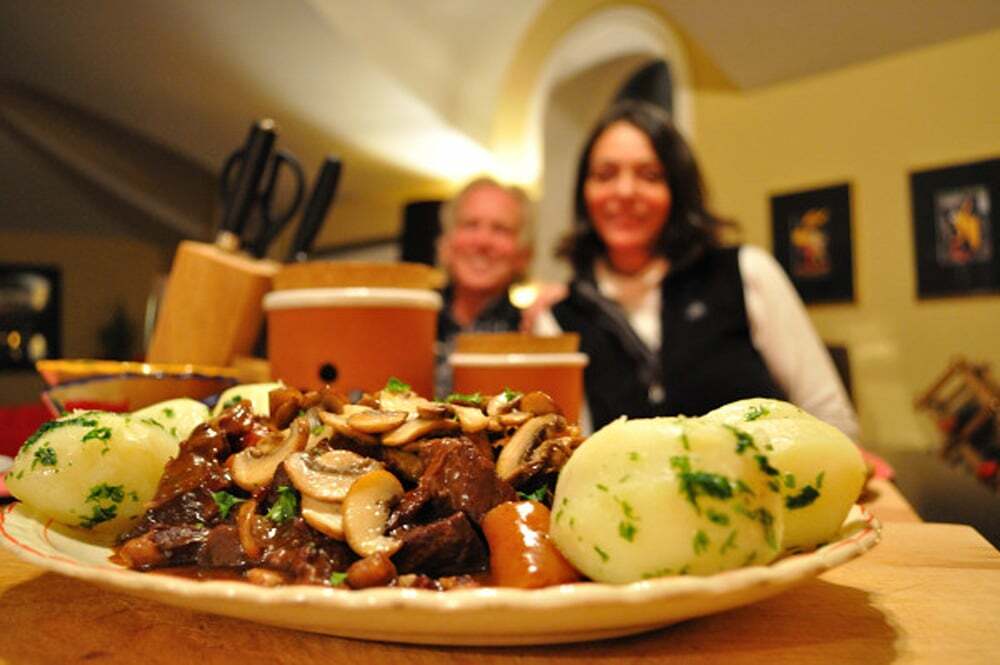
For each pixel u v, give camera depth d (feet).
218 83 21.52
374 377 3.95
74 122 27.61
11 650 2.27
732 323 8.60
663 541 1.96
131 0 19.22
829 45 14.87
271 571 2.32
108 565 2.61
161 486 2.77
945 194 14.17
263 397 3.52
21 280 33.35
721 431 2.09
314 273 3.99
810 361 8.68
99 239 34.50
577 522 2.07
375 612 1.84
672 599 1.82
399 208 24.88
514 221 12.60
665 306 8.84
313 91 20.27
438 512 2.44
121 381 4.09
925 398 13.44
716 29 15.17
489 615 1.82
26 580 2.91
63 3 20.45
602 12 17.94
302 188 5.30
